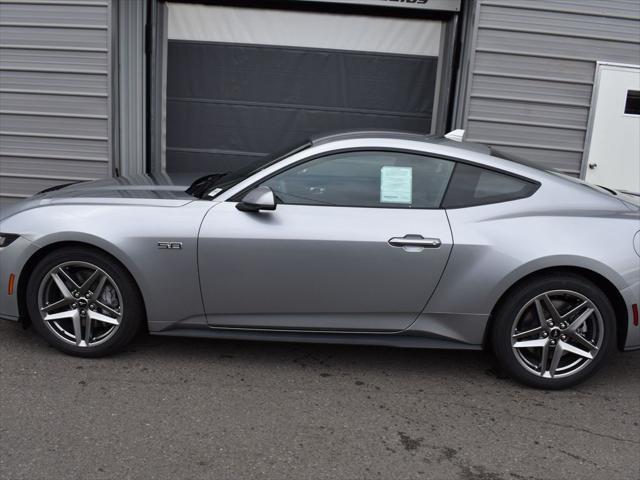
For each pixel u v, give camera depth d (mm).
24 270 3877
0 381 3635
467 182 3842
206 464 2938
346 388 3777
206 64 7309
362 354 4281
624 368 4258
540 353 3812
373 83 7414
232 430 3242
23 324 3996
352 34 7277
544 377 3805
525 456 3139
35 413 3311
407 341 3867
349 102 7457
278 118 7484
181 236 3717
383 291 3746
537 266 3660
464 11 7008
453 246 3684
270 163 3945
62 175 7203
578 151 7121
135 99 7102
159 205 3840
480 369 4137
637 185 7188
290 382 3814
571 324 3744
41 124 7094
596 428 3443
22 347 4105
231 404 3508
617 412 3633
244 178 3902
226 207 3795
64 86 6988
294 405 3533
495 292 3703
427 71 7379
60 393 3531
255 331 3904
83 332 3928
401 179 3822
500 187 3855
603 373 4168
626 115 7023
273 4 7141
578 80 6949
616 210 3855
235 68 7328
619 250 3684
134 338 4344
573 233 3701
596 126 7055
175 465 2920
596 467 3068
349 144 3859
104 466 2889
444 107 7355
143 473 2850
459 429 3367
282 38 7266
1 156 7188
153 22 7012
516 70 6914
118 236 3721
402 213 3762
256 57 7309
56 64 6941
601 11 6781
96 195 4027
